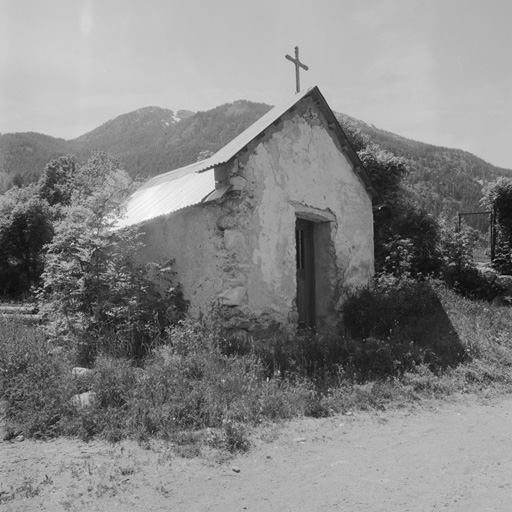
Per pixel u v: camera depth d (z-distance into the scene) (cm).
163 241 1030
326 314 1133
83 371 686
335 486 432
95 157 2552
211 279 924
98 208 957
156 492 411
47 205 1966
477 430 595
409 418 643
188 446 503
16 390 591
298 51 1194
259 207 966
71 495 400
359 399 694
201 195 949
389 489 425
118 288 921
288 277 1013
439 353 917
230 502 399
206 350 778
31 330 914
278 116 1005
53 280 925
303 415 633
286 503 399
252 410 611
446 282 1403
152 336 864
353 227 1210
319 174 1123
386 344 902
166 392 616
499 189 1953
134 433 525
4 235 1833
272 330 965
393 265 1366
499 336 1051
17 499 391
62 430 535
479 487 428
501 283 1440
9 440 517
